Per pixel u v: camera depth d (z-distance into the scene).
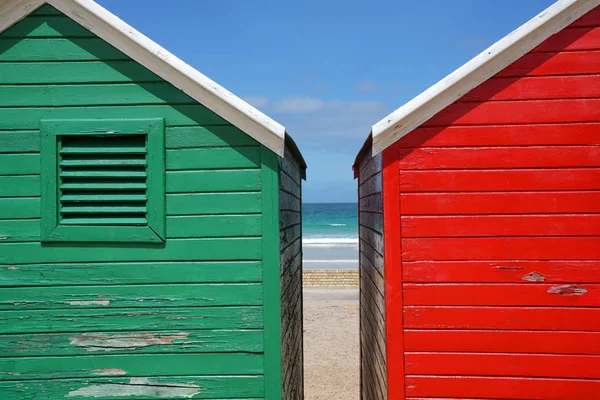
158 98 4.13
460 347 4.13
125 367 4.10
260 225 4.12
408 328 4.16
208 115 4.14
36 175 4.12
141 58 4.11
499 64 4.14
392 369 4.16
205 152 4.12
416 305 4.16
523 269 4.11
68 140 4.16
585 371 4.05
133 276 4.11
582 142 4.10
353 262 32.88
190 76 4.02
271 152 4.12
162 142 4.11
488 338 4.12
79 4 4.07
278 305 4.09
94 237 4.09
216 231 4.12
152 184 4.10
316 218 77.94
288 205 5.18
